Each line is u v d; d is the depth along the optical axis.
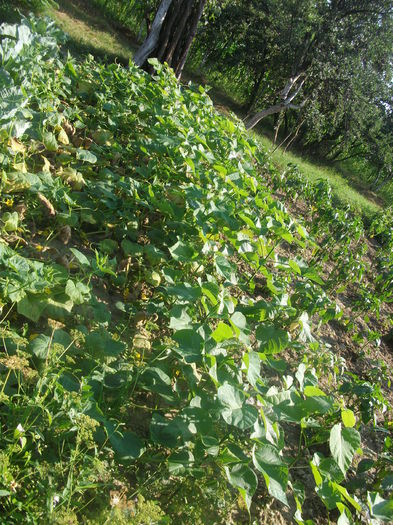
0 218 3.32
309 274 4.36
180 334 2.68
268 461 2.34
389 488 3.04
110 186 4.29
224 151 6.14
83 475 2.01
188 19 10.20
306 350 4.39
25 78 4.40
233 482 2.26
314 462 2.58
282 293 3.92
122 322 3.29
